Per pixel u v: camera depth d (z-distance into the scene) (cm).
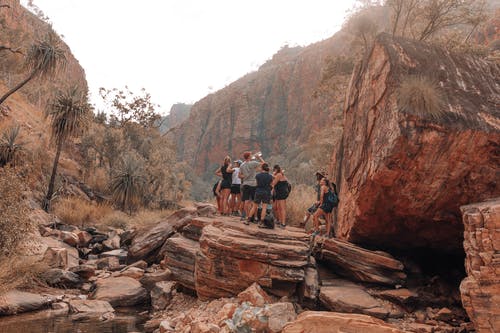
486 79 715
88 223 1989
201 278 742
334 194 817
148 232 1261
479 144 612
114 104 4456
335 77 2602
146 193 3175
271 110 14062
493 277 446
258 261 704
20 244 855
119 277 960
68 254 1203
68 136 2273
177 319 680
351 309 612
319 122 11300
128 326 680
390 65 708
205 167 14575
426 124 618
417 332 555
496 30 4003
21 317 694
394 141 629
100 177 3334
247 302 639
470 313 459
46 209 2030
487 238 460
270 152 13462
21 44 5212
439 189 644
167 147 5112
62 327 647
